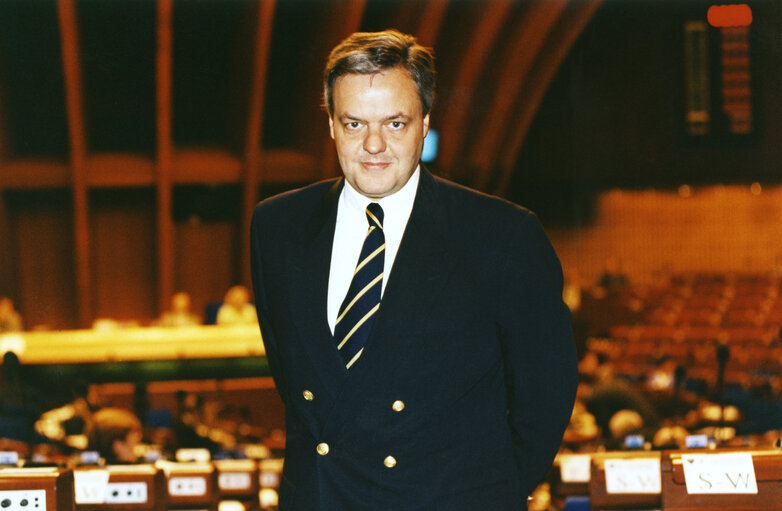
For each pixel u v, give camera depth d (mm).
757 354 10695
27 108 14180
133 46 14180
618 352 11977
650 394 7484
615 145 16828
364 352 1613
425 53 1653
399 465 1607
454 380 1627
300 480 1655
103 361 8578
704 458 2191
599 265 16953
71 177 14109
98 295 15102
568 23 14398
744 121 16609
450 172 15367
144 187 15141
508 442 1689
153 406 8742
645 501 2449
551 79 15398
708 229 16828
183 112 15016
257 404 8969
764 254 16688
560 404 1730
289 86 14758
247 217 14938
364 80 1584
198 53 14445
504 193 16016
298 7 13445
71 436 4867
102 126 14609
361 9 13141
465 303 1639
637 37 16578
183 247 15258
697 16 16422
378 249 1662
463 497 1609
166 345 8844
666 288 14875
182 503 2699
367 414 1611
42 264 14734
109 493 2387
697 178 16812
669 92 16656
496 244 1669
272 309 1729
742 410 6453
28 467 2314
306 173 15023
